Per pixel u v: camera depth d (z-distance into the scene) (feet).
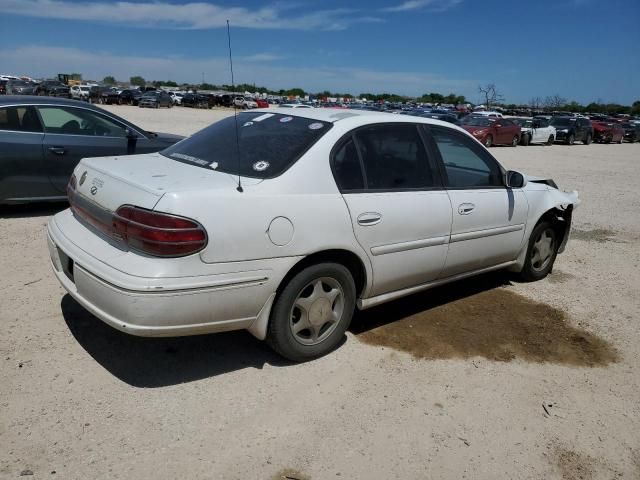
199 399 10.19
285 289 10.80
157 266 9.34
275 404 10.24
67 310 13.29
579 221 28.96
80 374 10.66
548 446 9.81
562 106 315.78
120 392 10.21
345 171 11.70
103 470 8.29
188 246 9.35
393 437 9.62
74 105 22.53
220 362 11.54
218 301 9.82
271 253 10.26
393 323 14.14
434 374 11.81
